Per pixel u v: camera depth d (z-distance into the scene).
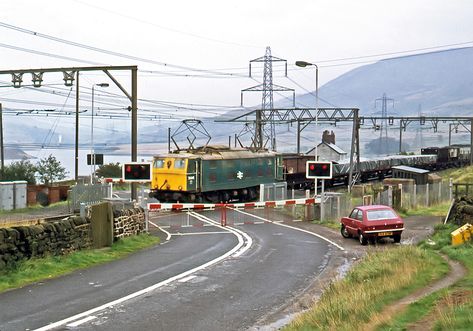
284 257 29.72
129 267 25.30
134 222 36.34
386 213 36.75
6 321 15.83
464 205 39.03
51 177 86.62
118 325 15.84
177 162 64.06
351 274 23.38
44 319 16.14
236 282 22.62
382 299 17.78
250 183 73.75
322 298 19.28
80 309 17.44
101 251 29.02
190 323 16.31
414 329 13.40
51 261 24.31
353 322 14.95
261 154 76.81
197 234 40.59
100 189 44.09
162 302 18.81
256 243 35.44
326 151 122.69
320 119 89.88
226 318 17.03
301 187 93.44
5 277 21.08
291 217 54.06
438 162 130.25
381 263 24.66
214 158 66.88
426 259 25.75
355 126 87.75
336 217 49.41
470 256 27.00
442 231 37.69
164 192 65.44
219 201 69.38
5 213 48.88
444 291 17.81
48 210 50.66
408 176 81.81
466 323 12.79
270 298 19.97
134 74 47.12
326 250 32.88
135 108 47.16
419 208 60.62
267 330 15.83
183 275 23.72
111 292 19.98
